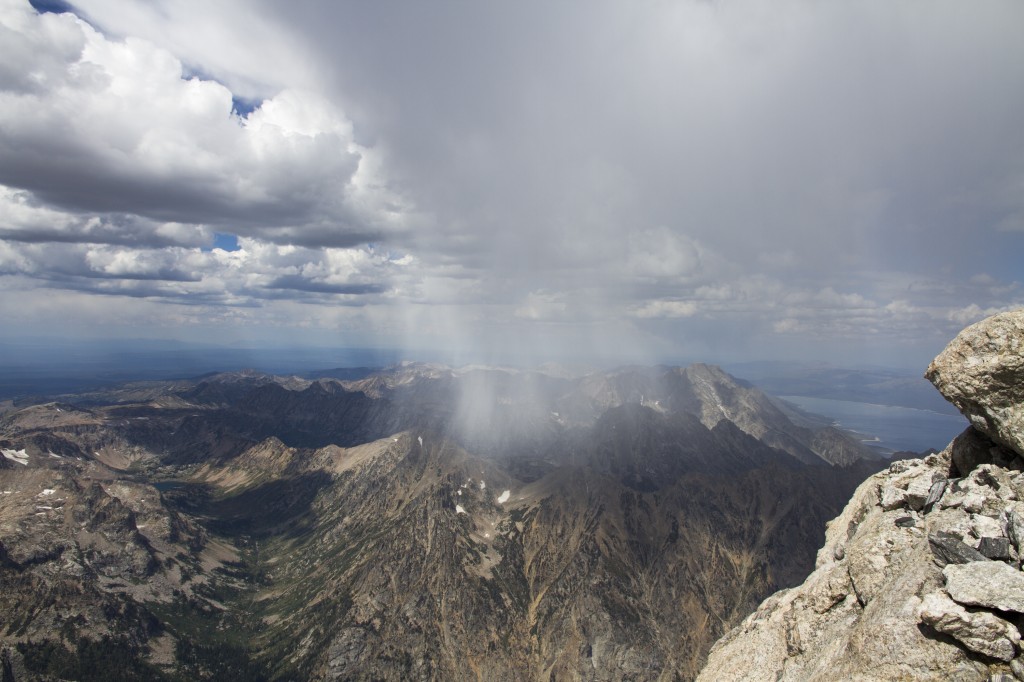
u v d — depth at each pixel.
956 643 17.78
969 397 23.50
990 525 20.31
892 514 25.95
